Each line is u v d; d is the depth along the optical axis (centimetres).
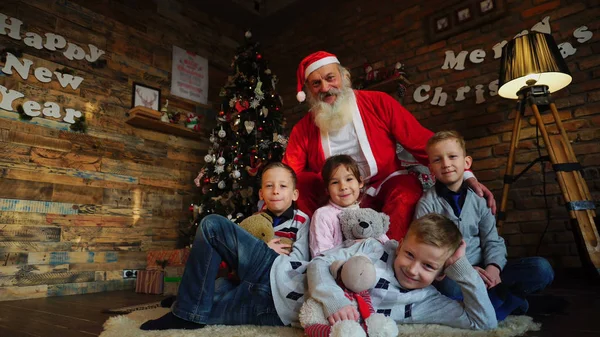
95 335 138
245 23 507
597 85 299
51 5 340
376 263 122
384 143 207
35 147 312
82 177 336
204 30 473
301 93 229
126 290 332
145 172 383
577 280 250
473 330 116
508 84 292
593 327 123
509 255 317
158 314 171
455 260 115
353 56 441
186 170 419
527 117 325
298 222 168
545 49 263
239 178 359
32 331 149
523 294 128
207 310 130
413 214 174
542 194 310
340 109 207
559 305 149
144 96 395
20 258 291
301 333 116
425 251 111
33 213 303
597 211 283
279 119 398
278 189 170
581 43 309
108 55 374
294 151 231
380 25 427
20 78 312
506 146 330
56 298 281
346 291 115
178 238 397
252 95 389
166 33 431
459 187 161
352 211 150
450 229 112
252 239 133
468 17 363
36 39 325
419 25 398
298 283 124
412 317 122
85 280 322
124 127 374
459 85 362
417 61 392
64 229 318
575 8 315
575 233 244
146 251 369
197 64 455
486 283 134
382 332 103
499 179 330
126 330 132
